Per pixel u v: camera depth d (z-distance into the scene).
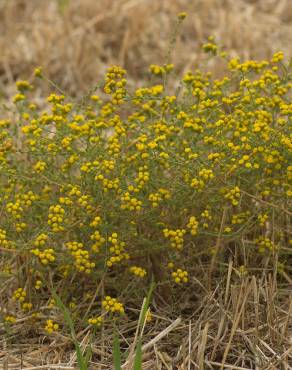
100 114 4.96
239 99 4.38
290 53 7.86
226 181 4.07
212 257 4.32
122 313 3.85
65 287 4.32
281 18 8.98
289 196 4.09
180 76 7.54
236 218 4.11
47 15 8.64
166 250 4.30
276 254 4.14
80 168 4.10
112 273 4.53
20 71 7.75
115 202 4.04
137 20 8.26
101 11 8.60
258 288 4.29
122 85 4.17
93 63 7.70
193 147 4.15
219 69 7.22
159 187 4.18
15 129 4.68
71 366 3.91
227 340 4.00
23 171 4.52
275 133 3.97
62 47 7.74
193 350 3.89
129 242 4.14
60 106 4.25
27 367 3.96
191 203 4.16
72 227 4.04
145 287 4.36
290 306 3.98
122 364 3.92
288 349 3.85
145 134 4.22
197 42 8.30
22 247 3.89
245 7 9.13
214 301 4.18
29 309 4.21
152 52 8.00
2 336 4.24
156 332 4.10
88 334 4.09
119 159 4.14
